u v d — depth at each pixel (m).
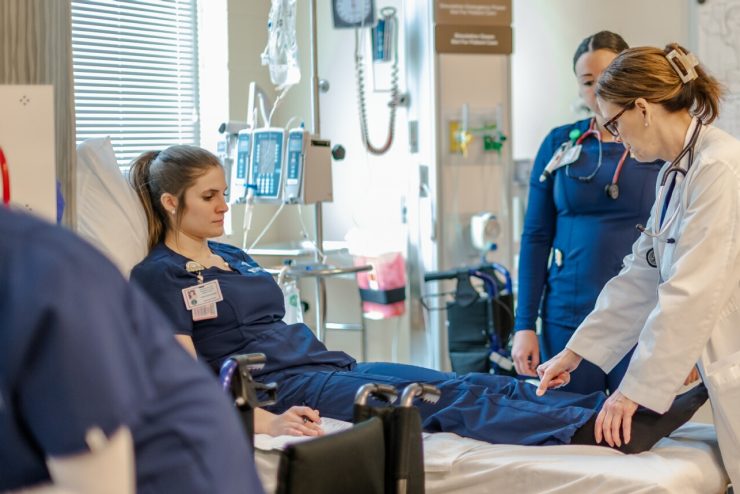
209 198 2.71
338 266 3.76
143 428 1.17
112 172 2.79
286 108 4.56
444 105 3.90
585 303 2.83
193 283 2.66
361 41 4.25
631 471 2.07
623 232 2.78
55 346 1.03
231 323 2.71
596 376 2.79
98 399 1.04
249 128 3.62
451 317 3.71
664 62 2.16
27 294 1.03
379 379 2.57
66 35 2.53
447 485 2.23
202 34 4.18
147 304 1.22
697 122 2.18
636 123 2.19
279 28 3.57
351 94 4.49
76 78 3.60
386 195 4.43
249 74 4.31
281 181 3.44
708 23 4.20
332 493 1.59
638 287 2.40
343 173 4.59
